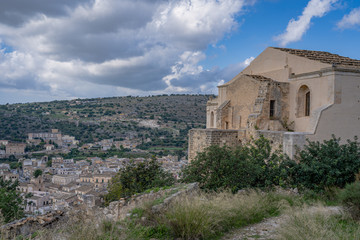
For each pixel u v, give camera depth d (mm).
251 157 15016
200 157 15406
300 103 21797
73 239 6996
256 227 9172
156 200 10312
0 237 7906
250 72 28688
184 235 7809
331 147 14516
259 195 12172
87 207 11055
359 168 13508
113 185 27781
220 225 8719
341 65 19031
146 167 28297
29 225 9133
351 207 9992
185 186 12812
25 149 188000
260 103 21688
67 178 116188
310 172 13852
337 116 17906
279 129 21781
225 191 12602
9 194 25172
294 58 22969
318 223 8250
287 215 9852
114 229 7711
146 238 7695
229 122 25797
